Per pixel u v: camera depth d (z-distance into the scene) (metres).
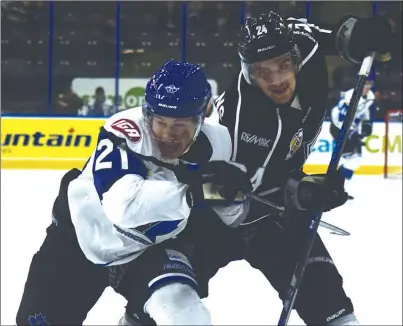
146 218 3.79
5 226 11.49
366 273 8.97
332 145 18.86
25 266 9.08
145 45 19.72
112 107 19.77
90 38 19.59
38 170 18.83
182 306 3.94
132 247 4.21
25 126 19.22
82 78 19.64
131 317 4.41
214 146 4.38
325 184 4.14
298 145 4.74
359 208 13.48
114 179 3.91
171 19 19.64
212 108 4.38
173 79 3.95
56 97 19.55
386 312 7.49
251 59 4.41
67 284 4.65
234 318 7.25
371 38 4.80
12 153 19.17
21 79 19.42
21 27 19.38
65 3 19.44
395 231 11.45
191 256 4.59
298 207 4.11
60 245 4.62
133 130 4.05
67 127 19.30
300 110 4.68
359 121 16.34
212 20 19.62
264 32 4.37
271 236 4.93
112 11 19.56
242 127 4.52
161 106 3.92
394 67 19.33
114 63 19.69
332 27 5.03
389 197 14.84
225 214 4.45
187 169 3.91
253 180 4.61
